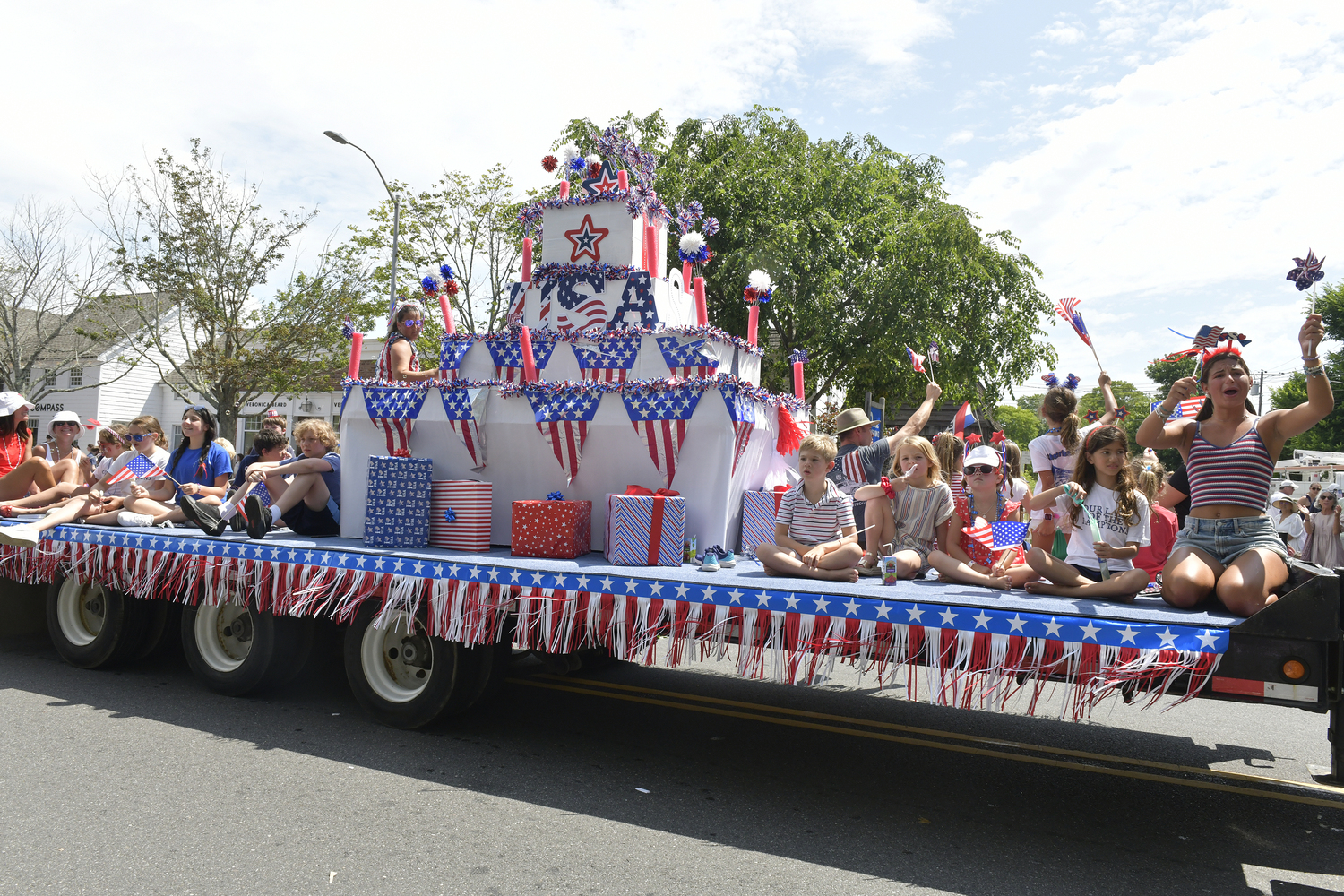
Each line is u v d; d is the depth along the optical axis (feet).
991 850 11.36
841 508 14.78
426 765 13.85
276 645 16.78
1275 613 10.00
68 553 19.03
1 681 18.43
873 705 18.71
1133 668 10.16
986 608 10.91
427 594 14.61
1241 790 13.94
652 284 17.57
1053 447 17.06
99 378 99.60
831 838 11.59
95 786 12.52
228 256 73.46
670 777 13.82
